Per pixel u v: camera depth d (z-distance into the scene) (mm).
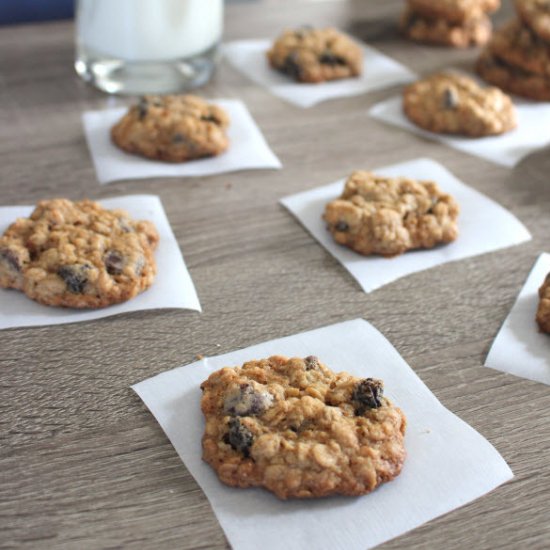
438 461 532
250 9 898
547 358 584
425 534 508
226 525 508
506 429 550
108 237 616
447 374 574
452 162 725
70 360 572
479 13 859
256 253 640
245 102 772
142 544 501
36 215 626
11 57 800
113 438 538
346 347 581
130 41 751
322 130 749
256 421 532
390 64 826
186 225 656
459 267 637
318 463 517
